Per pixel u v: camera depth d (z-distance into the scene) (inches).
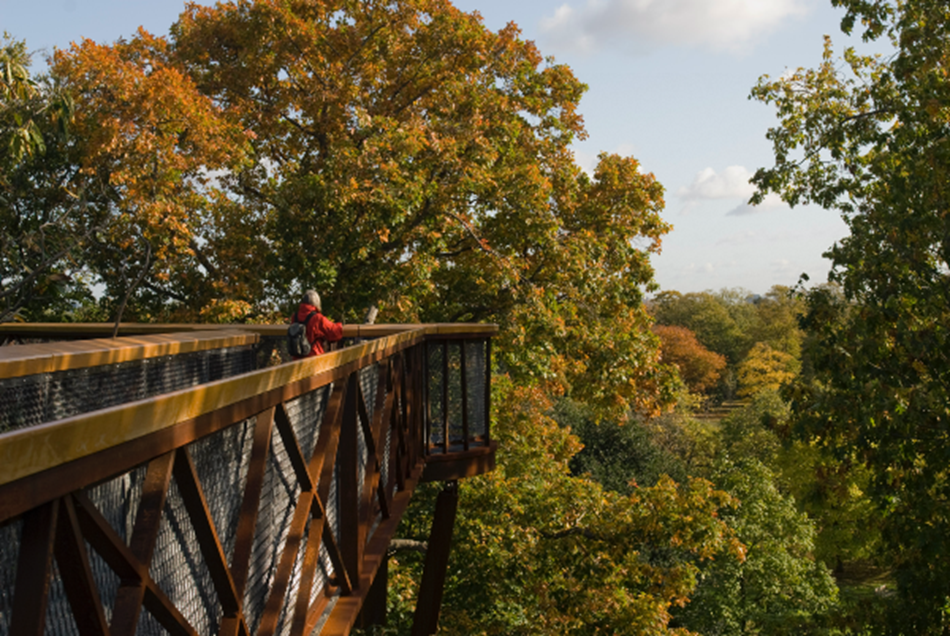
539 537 547.5
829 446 412.5
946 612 373.7
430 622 287.6
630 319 681.6
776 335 3014.3
